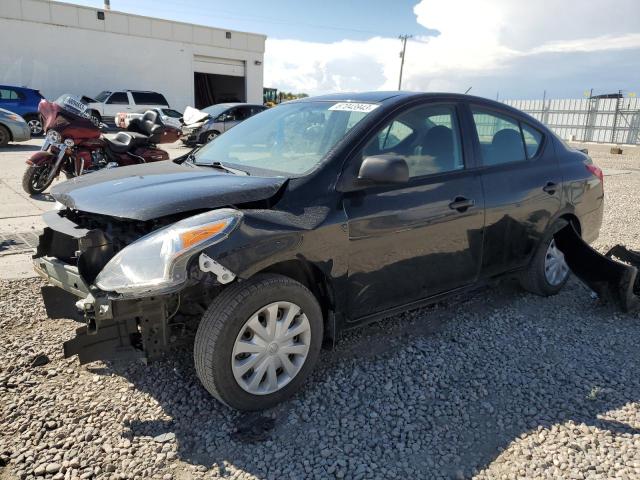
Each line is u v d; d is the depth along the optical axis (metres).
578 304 4.42
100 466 2.35
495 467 2.42
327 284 2.95
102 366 3.19
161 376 3.09
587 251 4.34
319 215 2.82
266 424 2.67
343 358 3.37
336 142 3.12
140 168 3.50
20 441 2.49
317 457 2.45
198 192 2.69
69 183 3.29
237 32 30.19
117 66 26.42
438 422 2.74
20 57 23.70
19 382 2.98
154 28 27.16
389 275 3.20
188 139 17.16
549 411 2.86
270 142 3.53
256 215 2.63
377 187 3.11
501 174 3.82
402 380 3.13
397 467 2.40
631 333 3.86
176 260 2.33
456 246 3.53
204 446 2.51
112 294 2.42
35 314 3.87
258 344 2.68
